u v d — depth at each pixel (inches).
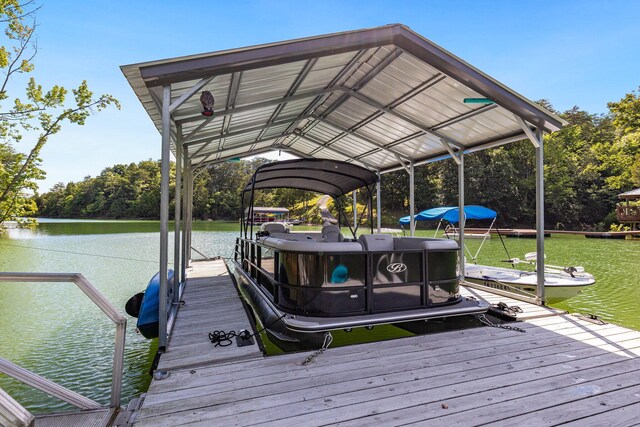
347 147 323.0
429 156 273.0
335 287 115.7
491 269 256.4
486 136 209.8
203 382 89.6
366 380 90.0
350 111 239.1
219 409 76.6
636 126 827.4
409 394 82.6
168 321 138.0
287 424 70.7
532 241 665.6
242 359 104.7
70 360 153.7
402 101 201.6
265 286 160.7
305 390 85.0
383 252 121.2
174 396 82.4
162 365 99.7
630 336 124.0
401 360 102.9
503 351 109.8
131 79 120.4
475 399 80.1
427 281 126.4
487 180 1099.9
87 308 235.1
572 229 1002.7
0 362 66.9
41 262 434.0
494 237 738.8
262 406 77.7
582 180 1032.8
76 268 390.3
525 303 172.7
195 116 177.2
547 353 108.2
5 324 201.6
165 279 113.7
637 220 747.4
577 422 71.1
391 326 177.5
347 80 195.9
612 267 369.4
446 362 101.3
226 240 732.7
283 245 123.3
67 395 73.2
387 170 346.9
